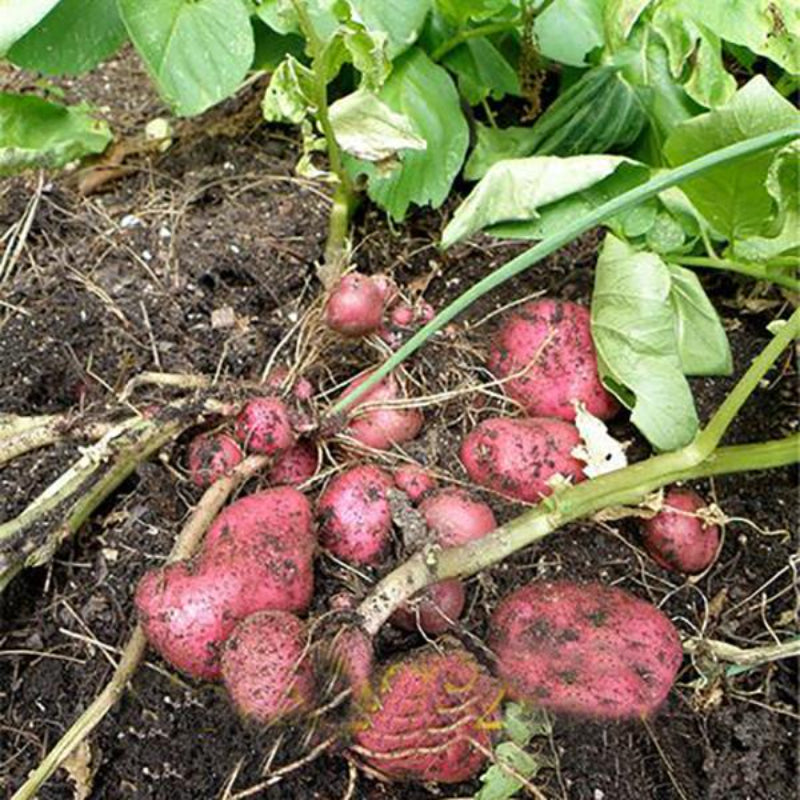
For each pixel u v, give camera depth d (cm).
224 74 64
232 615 48
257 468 56
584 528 59
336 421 58
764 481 63
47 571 58
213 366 65
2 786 53
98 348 66
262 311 69
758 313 69
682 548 57
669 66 67
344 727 47
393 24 65
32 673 56
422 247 72
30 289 68
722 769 53
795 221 60
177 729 53
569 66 74
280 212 74
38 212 73
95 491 56
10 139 74
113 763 53
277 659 46
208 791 52
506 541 52
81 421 57
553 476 55
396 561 53
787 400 66
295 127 80
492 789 49
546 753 52
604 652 50
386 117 60
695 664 55
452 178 68
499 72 73
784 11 64
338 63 59
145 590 49
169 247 70
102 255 70
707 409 65
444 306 69
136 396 61
